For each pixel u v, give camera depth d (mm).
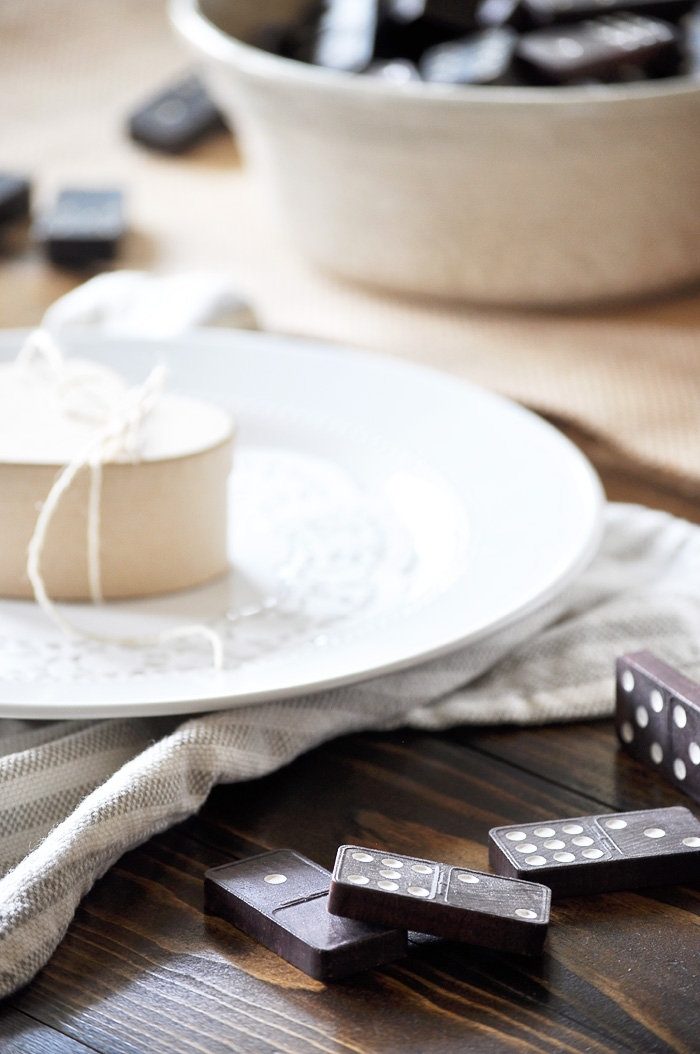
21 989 586
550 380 915
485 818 644
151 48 1705
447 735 682
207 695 637
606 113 887
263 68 921
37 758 646
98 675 684
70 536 723
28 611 723
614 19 1104
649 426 872
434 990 586
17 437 729
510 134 899
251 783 657
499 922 588
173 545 729
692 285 1075
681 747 650
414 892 590
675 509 853
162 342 855
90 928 603
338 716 670
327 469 810
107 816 613
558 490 750
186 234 1179
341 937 587
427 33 1105
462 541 744
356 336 971
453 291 1021
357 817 644
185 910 609
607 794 654
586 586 748
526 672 706
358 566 746
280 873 609
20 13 1738
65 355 843
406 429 813
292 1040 573
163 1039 573
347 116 915
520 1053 571
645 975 591
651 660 667
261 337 869
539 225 956
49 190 1262
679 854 616
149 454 719
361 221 997
